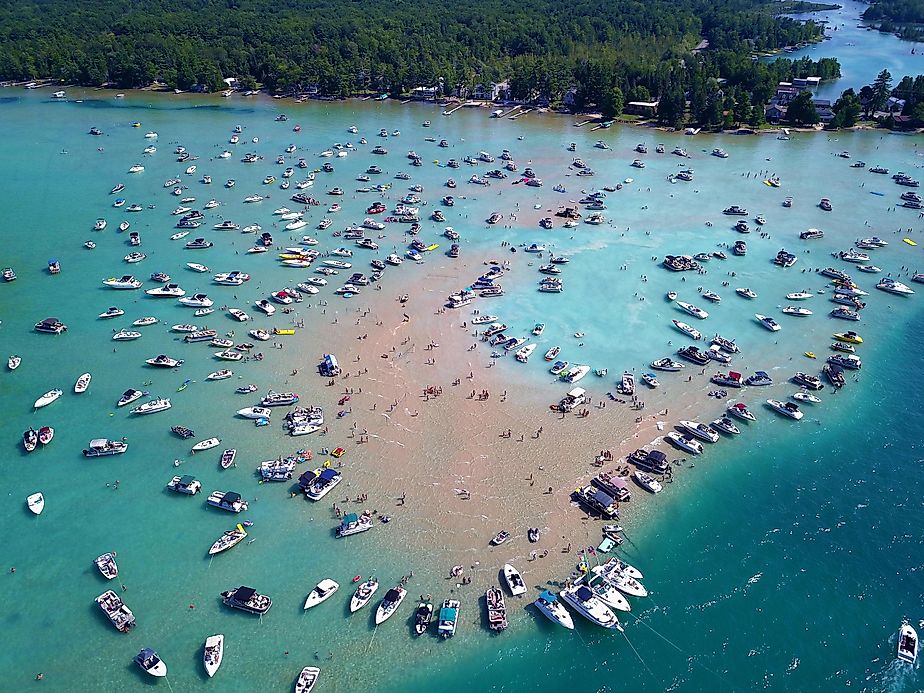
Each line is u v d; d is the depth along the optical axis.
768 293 143.62
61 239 164.00
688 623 77.25
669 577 82.38
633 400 110.75
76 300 139.50
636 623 77.12
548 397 111.38
